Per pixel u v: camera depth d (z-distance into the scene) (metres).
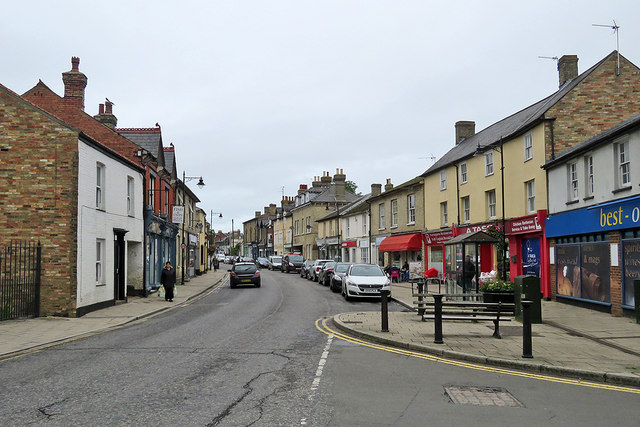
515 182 21.30
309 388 6.76
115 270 19.30
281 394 6.44
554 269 18.12
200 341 10.73
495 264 23.12
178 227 33.31
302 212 62.75
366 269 21.69
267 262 63.41
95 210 16.53
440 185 29.28
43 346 10.27
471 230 25.16
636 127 13.21
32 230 14.82
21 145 14.98
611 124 19.00
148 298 21.66
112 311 16.44
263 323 13.79
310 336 11.49
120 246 19.56
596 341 10.20
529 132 20.25
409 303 18.41
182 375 7.49
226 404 5.96
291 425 5.20
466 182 26.28
